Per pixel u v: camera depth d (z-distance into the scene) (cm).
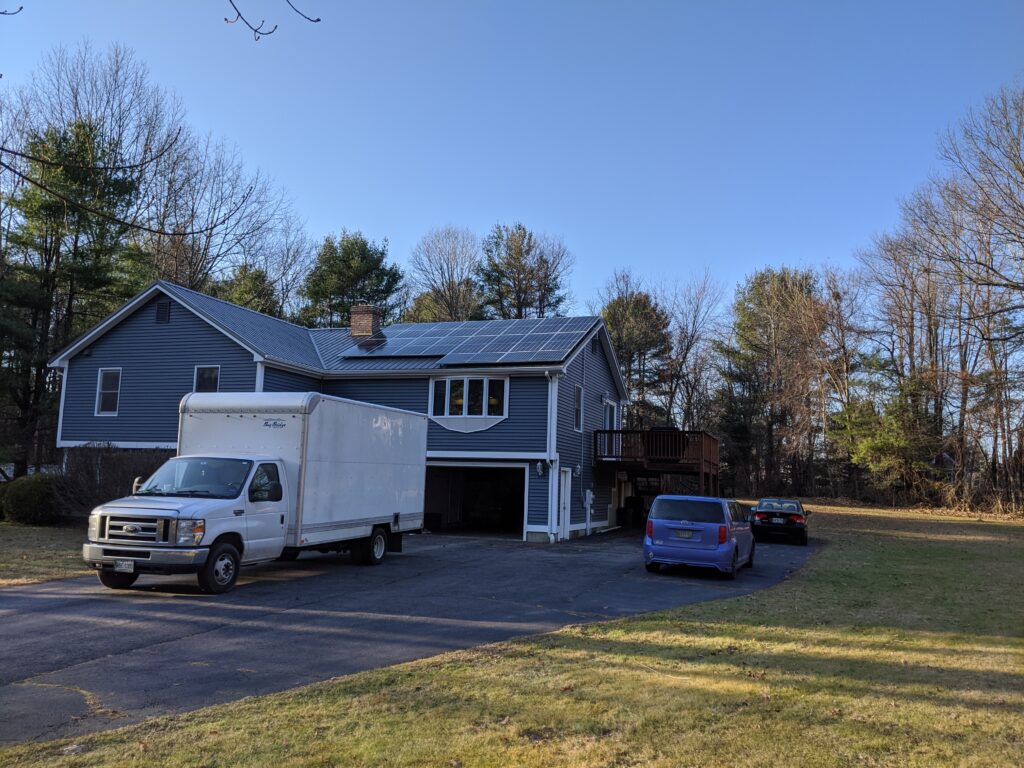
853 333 4438
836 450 4725
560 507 2336
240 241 4022
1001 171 3159
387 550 1577
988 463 4050
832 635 868
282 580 1240
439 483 2680
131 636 807
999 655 769
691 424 5378
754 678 661
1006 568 1661
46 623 870
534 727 518
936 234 3547
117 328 2486
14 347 2845
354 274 5044
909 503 4328
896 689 632
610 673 669
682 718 542
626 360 5291
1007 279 3134
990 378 3734
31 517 1998
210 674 659
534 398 2308
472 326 2866
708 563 1405
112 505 1073
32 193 2781
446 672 666
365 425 1452
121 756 459
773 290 5244
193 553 1034
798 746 489
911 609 1072
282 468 1228
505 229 5681
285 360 2352
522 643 795
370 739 490
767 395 5047
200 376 2370
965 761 468
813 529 2997
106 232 3000
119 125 3002
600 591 1211
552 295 5647
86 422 2477
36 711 553
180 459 1202
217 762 450
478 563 1569
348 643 787
